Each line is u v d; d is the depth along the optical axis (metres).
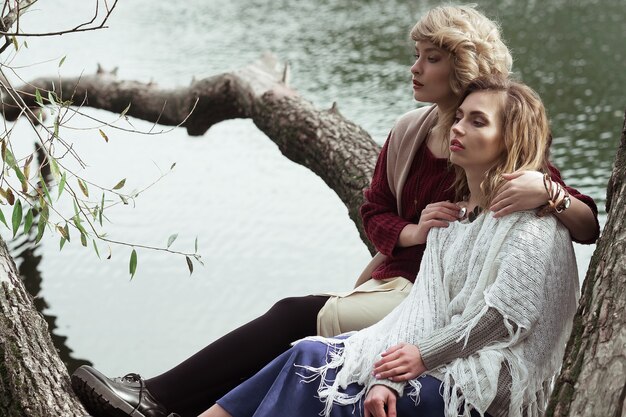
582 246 5.81
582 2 14.37
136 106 7.51
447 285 3.02
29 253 6.09
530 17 13.45
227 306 5.41
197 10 13.99
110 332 5.13
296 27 12.82
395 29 12.62
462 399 2.81
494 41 3.45
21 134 8.05
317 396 2.91
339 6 14.44
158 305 5.43
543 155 3.12
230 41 11.84
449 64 3.40
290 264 5.89
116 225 6.44
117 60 10.58
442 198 3.44
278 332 3.35
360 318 3.35
